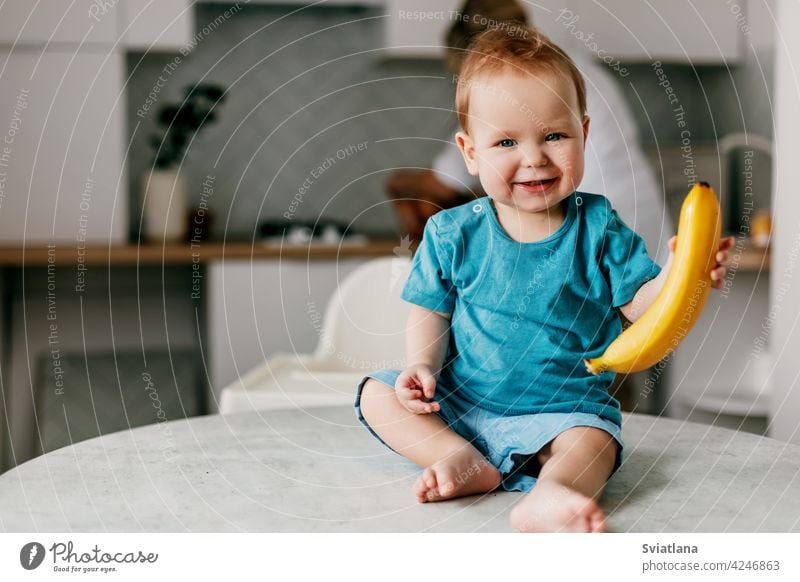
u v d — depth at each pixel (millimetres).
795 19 1230
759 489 840
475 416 903
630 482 861
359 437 1038
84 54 2227
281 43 2613
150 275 2543
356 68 2646
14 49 2191
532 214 912
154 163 2428
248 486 858
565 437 826
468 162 922
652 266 892
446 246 930
